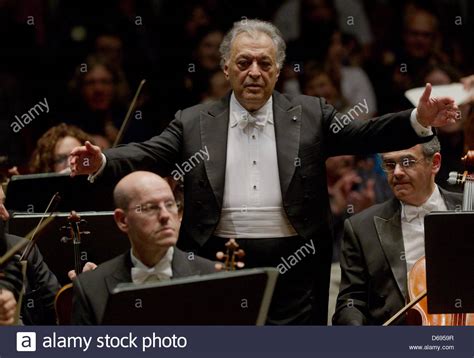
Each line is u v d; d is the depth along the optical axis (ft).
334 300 57.47
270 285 32.99
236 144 40.11
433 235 35.12
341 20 71.20
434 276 35.37
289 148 39.81
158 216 35.35
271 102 40.45
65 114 66.49
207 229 39.75
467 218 34.99
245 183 39.78
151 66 68.08
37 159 50.72
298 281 39.88
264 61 39.65
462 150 58.29
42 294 42.29
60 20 69.00
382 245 41.98
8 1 68.59
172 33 69.10
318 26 70.38
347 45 70.08
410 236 42.09
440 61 69.10
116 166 39.50
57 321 40.86
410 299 40.68
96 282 35.99
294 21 70.74
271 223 39.65
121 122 65.31
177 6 69.92
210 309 32.78
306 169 39.78
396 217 42.39
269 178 39.81
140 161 39.99
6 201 43.88
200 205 39.86
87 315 35.78
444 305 35.55
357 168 62.28
